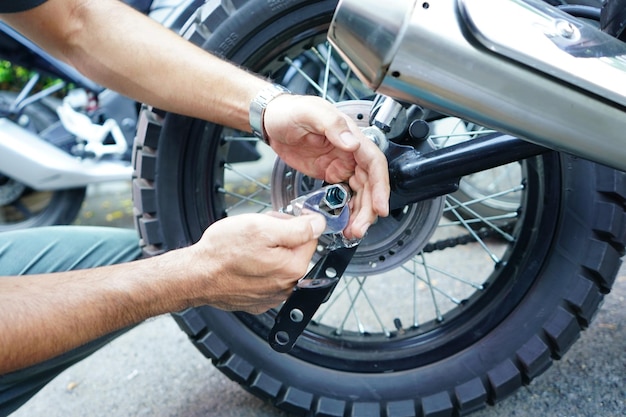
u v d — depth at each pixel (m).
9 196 2.16
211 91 0.92
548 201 1.04
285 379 1.10
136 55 0.94
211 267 0.73
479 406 1.08
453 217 1.46
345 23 0.62
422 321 1.42
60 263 1.04
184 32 1.04
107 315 0.74
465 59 0.61
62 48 0.97
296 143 0.85
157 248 1.07
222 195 1.14
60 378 1.35
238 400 1.22
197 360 1.36
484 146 0.81
